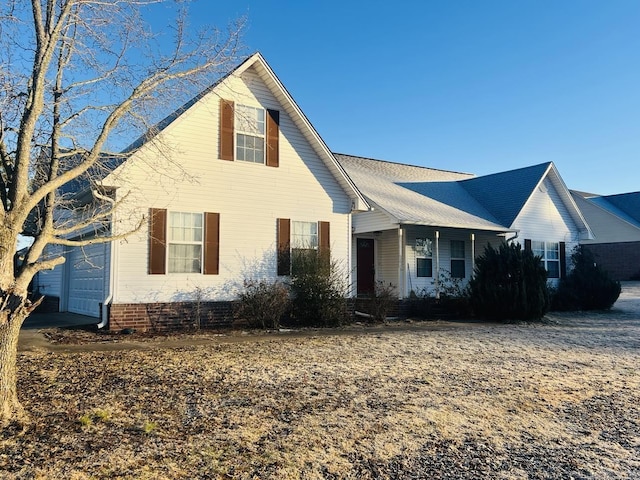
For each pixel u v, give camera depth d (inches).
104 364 330.3
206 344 424.8
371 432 223.8
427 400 271.9
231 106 566.3
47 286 797.9
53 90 276.4
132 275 497.0
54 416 223.6
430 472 189.5
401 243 700.7
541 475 191.0
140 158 454.0
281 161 601.9
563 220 929.5
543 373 346.6
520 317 658.8
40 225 276.8
